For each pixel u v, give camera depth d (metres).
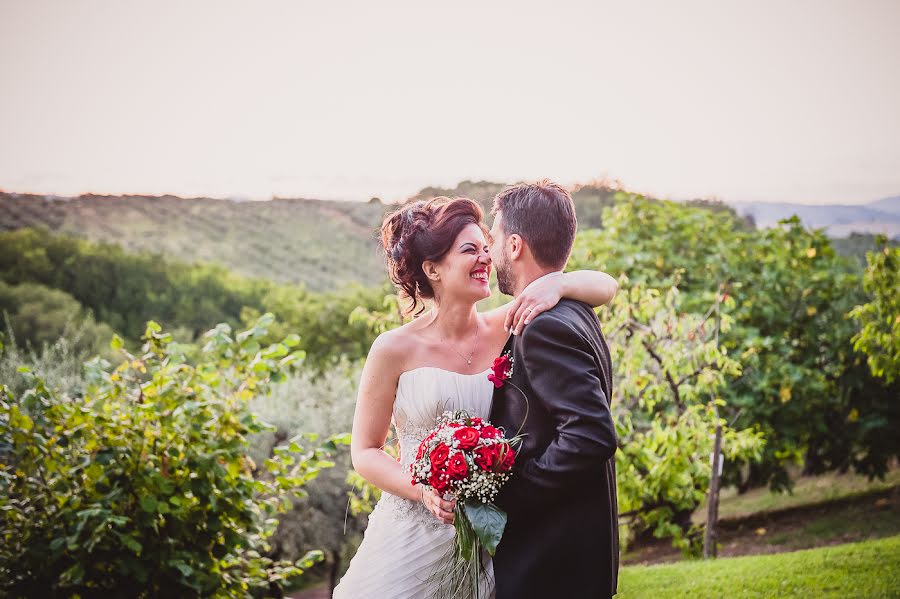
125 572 3.53
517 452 1.92
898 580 4.03
